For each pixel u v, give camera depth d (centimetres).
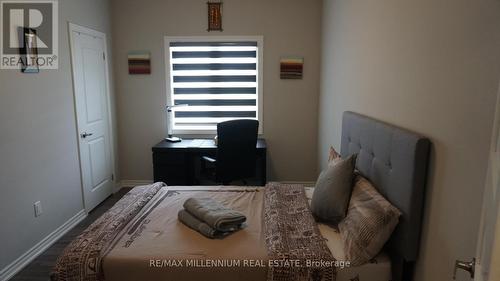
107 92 396
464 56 124
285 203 232
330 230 199
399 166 165
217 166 338
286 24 401
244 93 423
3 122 233
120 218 206
